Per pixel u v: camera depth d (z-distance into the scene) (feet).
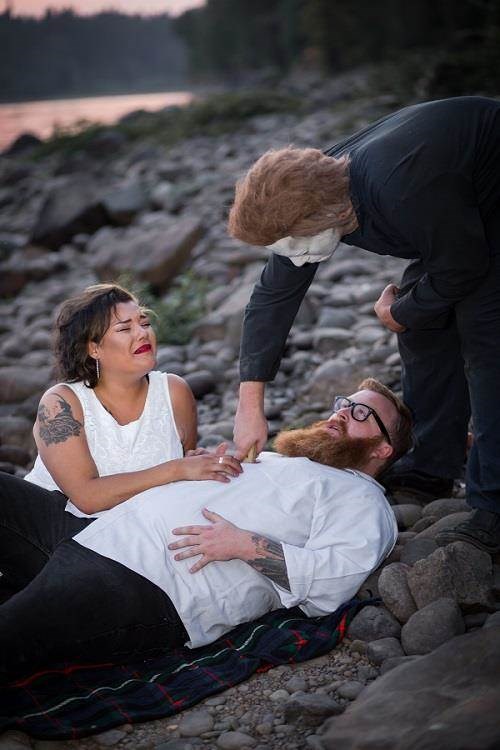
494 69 51.24
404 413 12.03
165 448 11.39
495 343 10.84
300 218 9.69
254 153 50.19
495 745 7.40
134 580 9.91
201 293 26.55
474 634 9.09
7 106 369.50
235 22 205.87
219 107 68.44
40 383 21.65
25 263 37.04
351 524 10.71
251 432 12.04
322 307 23.06
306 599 10.51
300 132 54.29
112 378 11.20
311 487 10.85
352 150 10.45
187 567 10.18
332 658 10.19
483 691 8.23
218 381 20.43
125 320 11.00
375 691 8.78
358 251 28.89
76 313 11.03
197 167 49.08
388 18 107.55
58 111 261.44
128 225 41.04
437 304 10.83
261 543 10.28
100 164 64.49
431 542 11.53
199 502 10.54
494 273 10.73
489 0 61.36
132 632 9.93
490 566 10.69
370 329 20.80
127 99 412.36
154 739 9.05
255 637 10.36
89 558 9.98
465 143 9.91
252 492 10.73
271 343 12.11
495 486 10.87
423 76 59.98
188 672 9.93
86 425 11.13
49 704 9.40
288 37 163.02
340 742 8.21
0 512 10.73
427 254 10.11
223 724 9.20
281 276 11.85
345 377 18.06
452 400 13.12
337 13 114.62
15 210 55.47
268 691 9.68
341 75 107.86
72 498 10.94
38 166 71.10
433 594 10.37
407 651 9.91
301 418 17.08
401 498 13.51
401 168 9.78
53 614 9.52
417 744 7.70
